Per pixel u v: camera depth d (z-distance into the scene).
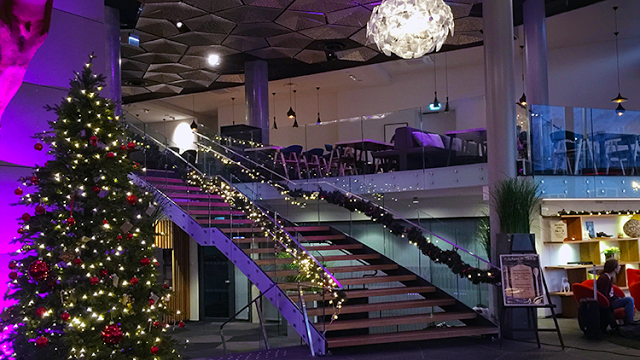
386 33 6.20
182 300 15.84
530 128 10.38
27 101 5.55
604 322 8.79
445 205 12.96
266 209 10.12
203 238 10.23
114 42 11.66
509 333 8.66
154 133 11.75
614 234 11.66
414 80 18.73
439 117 11.52
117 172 5.03
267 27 13.14
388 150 11.88
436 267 9.48
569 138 10.62
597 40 15.77
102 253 4.89
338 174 12.59
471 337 8.83
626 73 15.62
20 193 4.82
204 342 11.53
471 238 12.66
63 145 4.87
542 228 10.91
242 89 19.23
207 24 12.87
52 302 4.68
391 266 9.91
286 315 8.67
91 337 4.62
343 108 20.02
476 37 14.01
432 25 6.11
